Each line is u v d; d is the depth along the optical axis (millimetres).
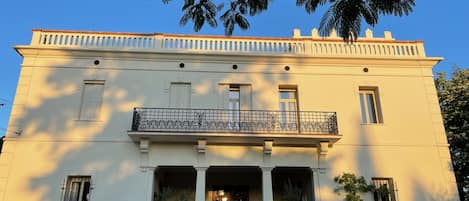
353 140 13852
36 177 12609
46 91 13797
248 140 13188
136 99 13969
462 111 18688
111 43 14828
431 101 14641
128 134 12727
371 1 4699
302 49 15328
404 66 15180
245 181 15531
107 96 13906
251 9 5645
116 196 12578
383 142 13891
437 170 13594
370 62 15086
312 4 5082
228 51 14852
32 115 13391
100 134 13320
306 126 13680
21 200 12305
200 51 14672
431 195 13266
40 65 14125
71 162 12883
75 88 13961
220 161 13242
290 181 14484
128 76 14281
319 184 13203
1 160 12664
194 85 14359
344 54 15117
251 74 14695
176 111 13789
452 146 18906
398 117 14336
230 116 13969
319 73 14859
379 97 14648
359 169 13469
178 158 13188
